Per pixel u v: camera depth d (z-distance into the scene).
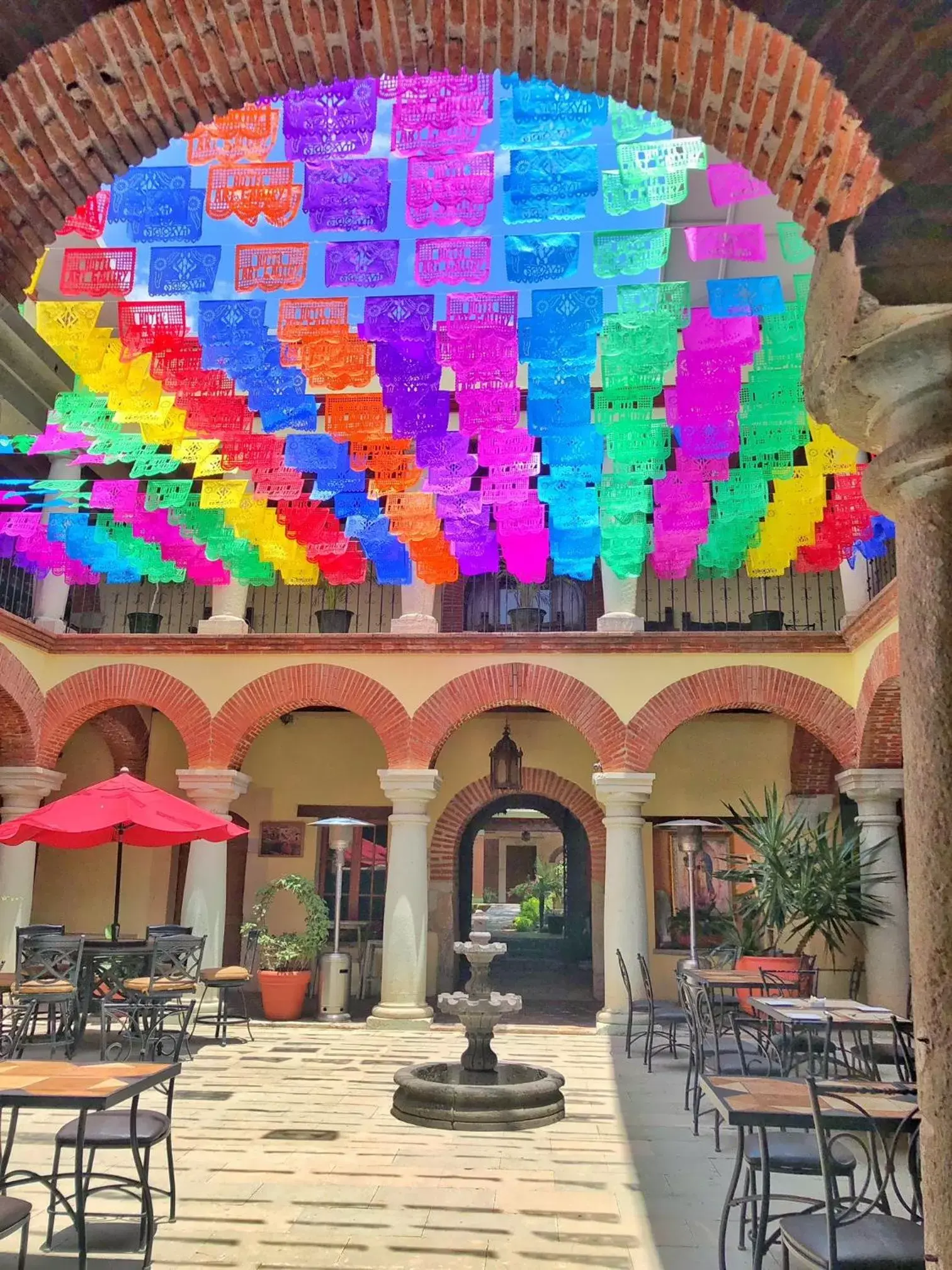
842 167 3.47
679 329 6.40
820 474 8.27
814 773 14.97
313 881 15.75
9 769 12.97
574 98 4.77
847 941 13.92
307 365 6.73
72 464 11.51
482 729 15.82
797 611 15.73
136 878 15.81
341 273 5.61
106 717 15.22
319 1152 6.77
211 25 3.76
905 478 2.75
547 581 15.88
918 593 2.70
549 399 7.29
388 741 12.88
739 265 8.41
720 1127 7.46
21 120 3.70
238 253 5.63
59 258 7.41
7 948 12.54
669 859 15.20
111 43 3.68
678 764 15.51
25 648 12.89
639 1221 5.52
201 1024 12.29
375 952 15.52
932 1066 2.46
